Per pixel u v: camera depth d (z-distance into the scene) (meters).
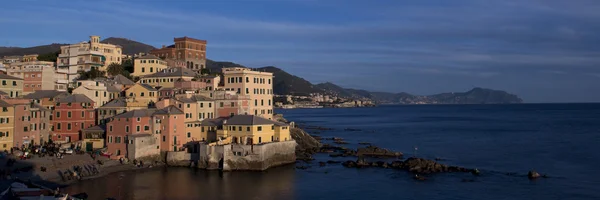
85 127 162.50
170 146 149.38
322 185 126.88
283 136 157.88
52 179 122.25
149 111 154.50
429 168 146.62
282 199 112.19
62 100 160.25
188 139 155.12
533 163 160.62
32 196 92.81
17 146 142.62
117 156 145.62
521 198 114.12
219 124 157.00
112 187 118.69
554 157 173.75
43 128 154.50
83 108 162.50
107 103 168.12
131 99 171.00
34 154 136.38
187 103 158.12
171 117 149.50
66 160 133.25
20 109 144.25
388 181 132.50
